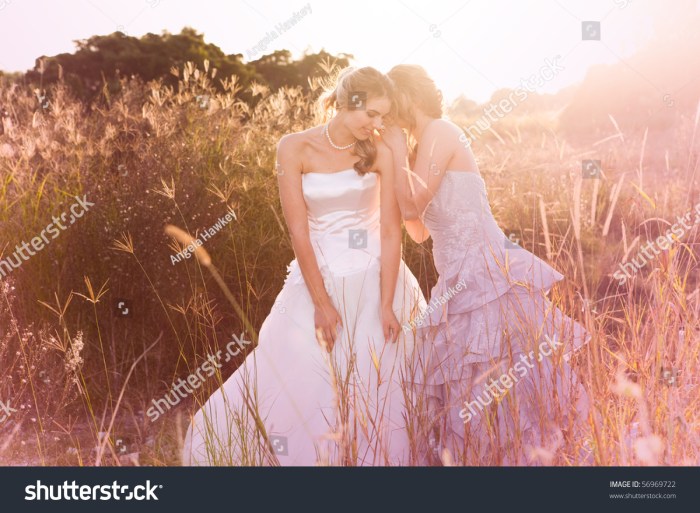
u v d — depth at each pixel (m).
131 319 3.78
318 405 2.83
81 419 3.38
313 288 2.89
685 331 2.37
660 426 2.22
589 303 2.34
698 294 2.42
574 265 2.58
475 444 2.45
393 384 2.80
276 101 5.36
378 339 2.87
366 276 2.93
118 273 3.81
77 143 4.64
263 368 2.96
